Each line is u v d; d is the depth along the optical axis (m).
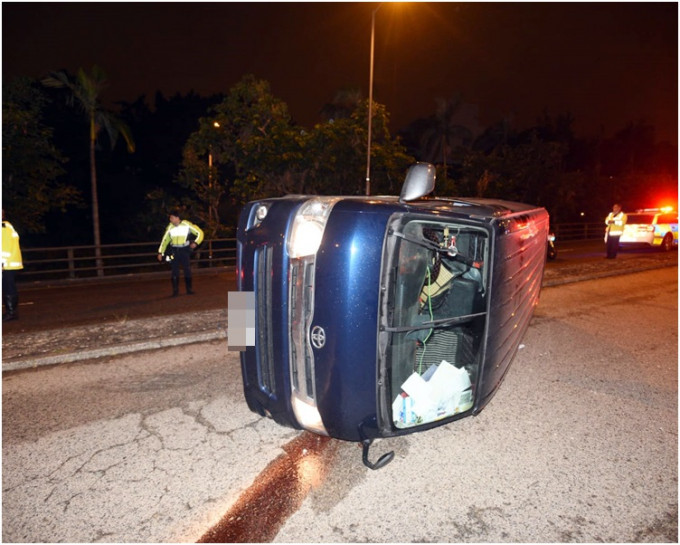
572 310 8.24
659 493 3.17
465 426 4.02
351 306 2.99
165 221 21.92
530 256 4.63
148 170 29.20
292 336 3.29
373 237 3.00
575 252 19.78
